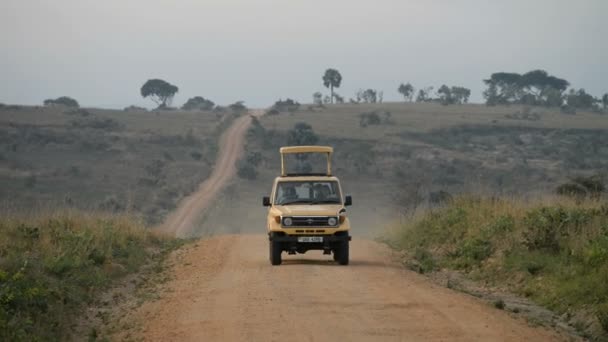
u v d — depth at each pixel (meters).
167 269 30.95
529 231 30.20
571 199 36.78
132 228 39.59
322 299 21.58
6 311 19.67
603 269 23.42
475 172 173.75
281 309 20.20
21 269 22.69
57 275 25.44
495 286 27.12
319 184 32.19
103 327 20.53
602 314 20.09
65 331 19.97
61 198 136.50
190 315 20.22
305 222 30.14
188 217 122.25
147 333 18.61
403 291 23.17
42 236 31.00
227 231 102.06
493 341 16.73
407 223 44.66
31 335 18.44
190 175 175.75
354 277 26.16
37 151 192.25
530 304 23.75
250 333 17.59
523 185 143.75
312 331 17.55
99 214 41.19
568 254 26.97
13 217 35.53
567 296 22.89
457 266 31.20
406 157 197.88
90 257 29.59
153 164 182.75
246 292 23.20
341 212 30.55
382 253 36.50
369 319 18.83
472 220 37.00
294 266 29.39
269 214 31.64
